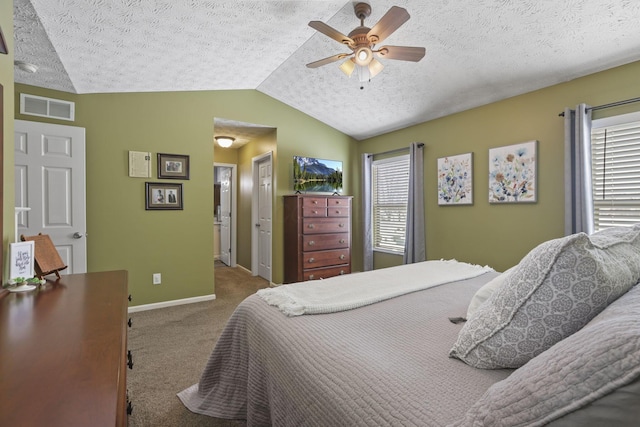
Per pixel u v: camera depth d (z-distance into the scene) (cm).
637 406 45
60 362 74
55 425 52
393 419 75
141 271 343
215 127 437
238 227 612
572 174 270
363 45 215
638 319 54
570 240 78
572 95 278
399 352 103
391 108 397
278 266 446
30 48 228
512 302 85
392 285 181
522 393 58
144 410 175
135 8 203
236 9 224
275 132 442
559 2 206
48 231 278
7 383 64
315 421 93
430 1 225
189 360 233
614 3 199
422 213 409
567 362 54
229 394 158
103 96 322
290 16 244
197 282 377
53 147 282
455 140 376
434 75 315
